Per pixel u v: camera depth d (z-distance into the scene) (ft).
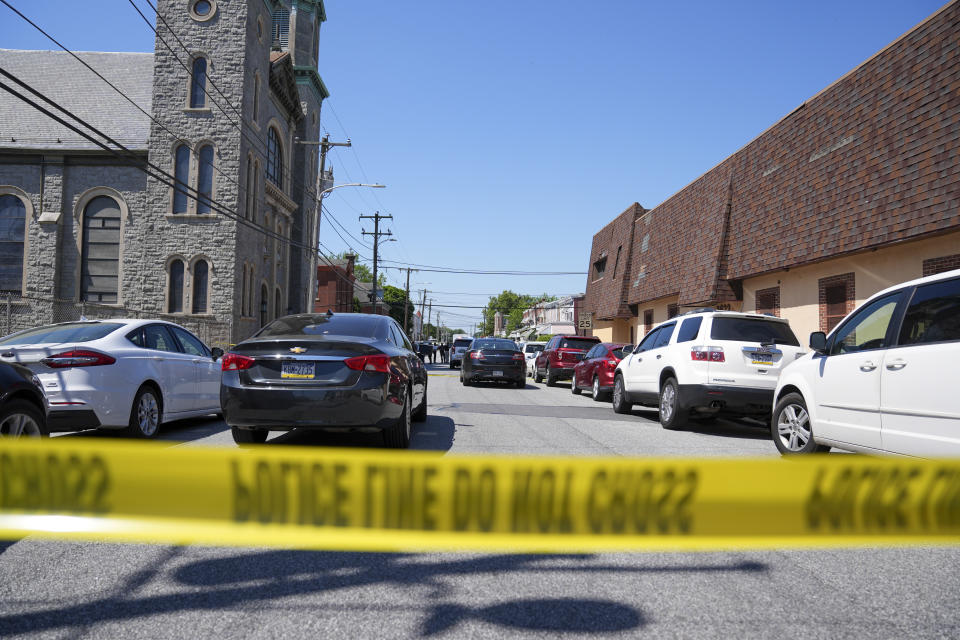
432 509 9.64
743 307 57.88
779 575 10.82
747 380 28.58
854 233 40.06
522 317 442.50
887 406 16.51
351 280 208.03
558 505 9.63
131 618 8.75
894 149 37.55
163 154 90.02
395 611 9.10
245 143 92.17
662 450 23.36
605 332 106.42
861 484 9.67
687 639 8.38
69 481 9.60
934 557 11.92
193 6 91.20
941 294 15.81
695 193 69.26
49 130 94.84
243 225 92.53
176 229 89.71
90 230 93.86
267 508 9.61
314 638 8.23
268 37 102.32
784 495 9.64
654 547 9.15
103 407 20.98
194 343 28.09
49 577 10.19
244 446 21.07
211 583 10.04
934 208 33.55
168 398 24.73
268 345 19.26
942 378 14.76
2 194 93.50
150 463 9.63
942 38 34.71
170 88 90.33
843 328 19.54
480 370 60.13
